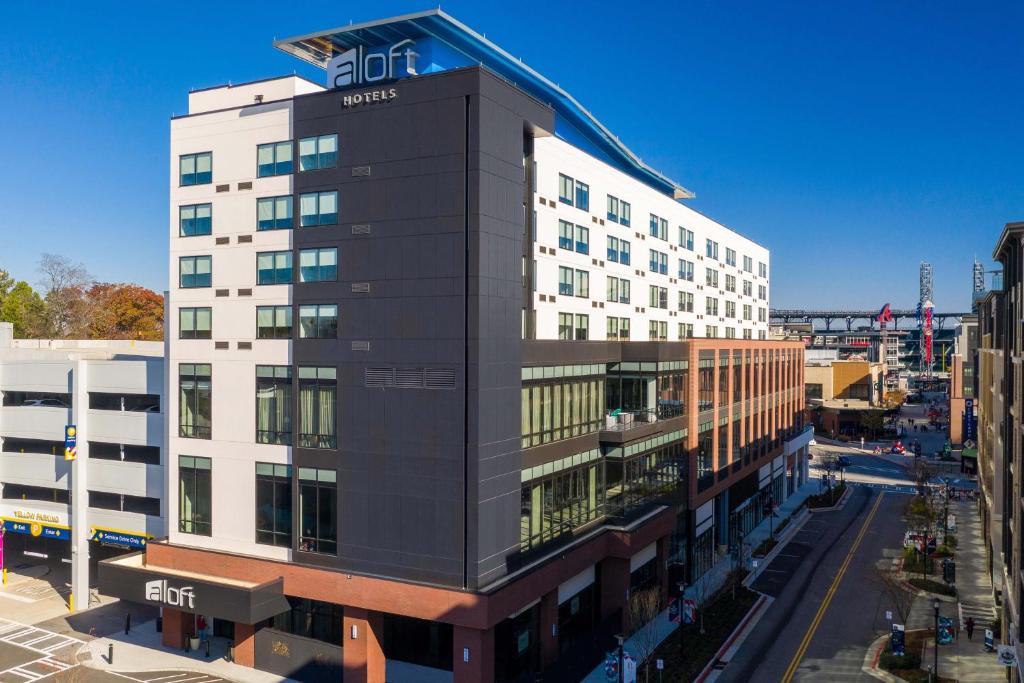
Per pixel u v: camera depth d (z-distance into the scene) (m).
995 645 41.03
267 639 38.12
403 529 34.19
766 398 74.38
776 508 77.25
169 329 41.09
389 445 34.50
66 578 53.94
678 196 76.31
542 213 42.16
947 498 72.38
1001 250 37.88
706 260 69.31
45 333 99.81
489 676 32.28
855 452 118.75
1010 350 38.31
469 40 39.44
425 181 33.81
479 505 32.69
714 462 58.22
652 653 40.09
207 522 39.84
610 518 44.12
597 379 44.84
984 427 63.19
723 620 45.72
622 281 52.28
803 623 45.75
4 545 58.28
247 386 38.62
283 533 37.62
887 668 38.69
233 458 39.00
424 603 32.88
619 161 62.34
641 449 45.91
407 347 34.19
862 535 67.88
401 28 37.69
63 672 37.72
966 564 57.28
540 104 37.44
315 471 36.47
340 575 35.00
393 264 34.56
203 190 39.78
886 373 190.12
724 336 74.19
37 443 52.84
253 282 38.41
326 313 36.34
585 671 37.88
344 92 35.84
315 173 36.56
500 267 34.25
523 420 36.69
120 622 45.25
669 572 49.72
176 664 38.88
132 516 47.25
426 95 33.81
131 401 48.94
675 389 51.03
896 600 43.62
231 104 40.03
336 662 36.16
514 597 33.41
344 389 35.66
